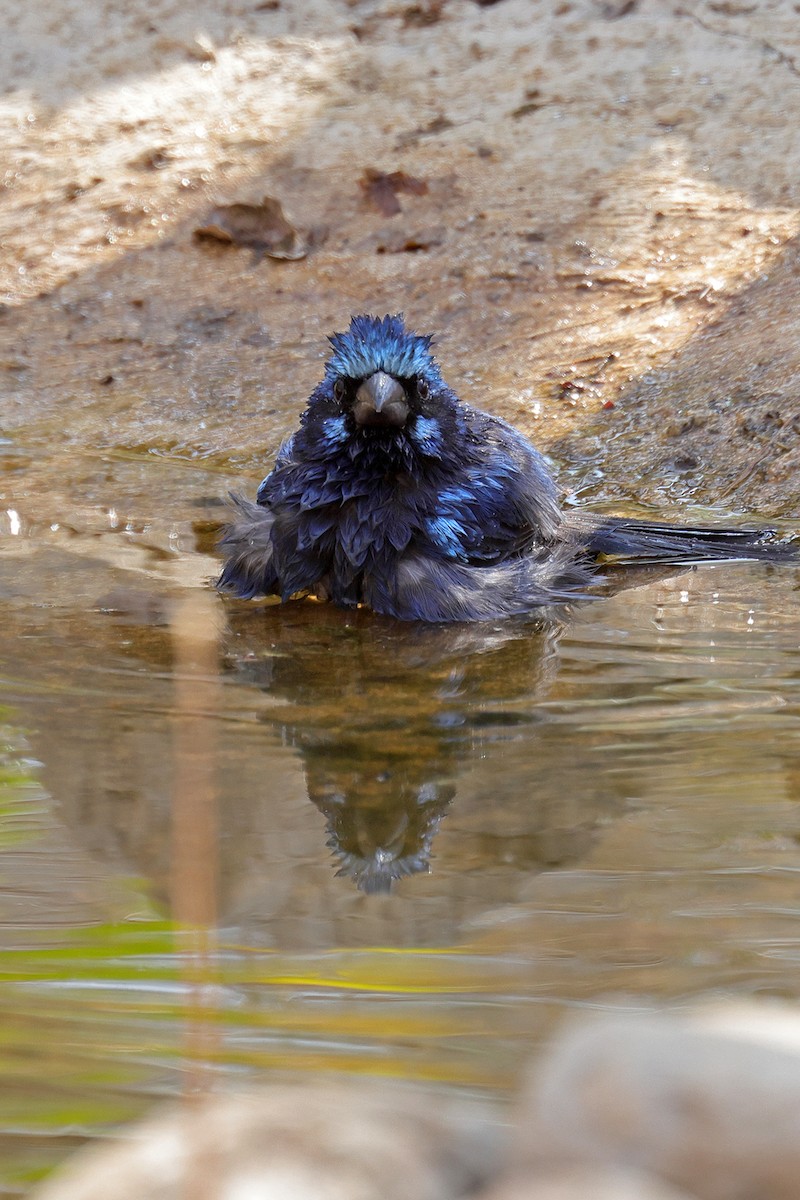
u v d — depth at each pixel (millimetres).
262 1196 2762
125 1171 2850
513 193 18312
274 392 15625
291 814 6660
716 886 5723
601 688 8594
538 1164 3002
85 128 21250
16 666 8953
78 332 17062
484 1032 4617
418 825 6508
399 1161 2926
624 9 22047
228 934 5391
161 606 10422
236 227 18562
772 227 16719
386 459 10727
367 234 18109
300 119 20797
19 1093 4289
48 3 24281
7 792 6859
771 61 20219
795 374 13820
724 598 10562
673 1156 2926
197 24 23516
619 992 4844
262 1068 4410
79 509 12828
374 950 5203
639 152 18719
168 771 7129
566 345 15508
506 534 11320
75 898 5676
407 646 9664
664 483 13148
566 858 6082
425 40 22422
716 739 7621
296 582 10797
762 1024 3123
